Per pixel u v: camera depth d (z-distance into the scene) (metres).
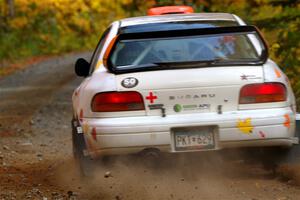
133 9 135.75
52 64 104.25
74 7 159.50
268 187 19.05
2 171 23.70
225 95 18.59
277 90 18.67
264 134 18.47
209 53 19.53
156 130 18.31
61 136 33.88
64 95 55.16
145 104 18.55
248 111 18.58
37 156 27.70
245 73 18.72
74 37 156.50
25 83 70.75
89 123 18.81
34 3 153.12
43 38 145.12
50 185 20.94
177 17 22.09
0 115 42.81
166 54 19.55
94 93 18.86
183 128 18.42
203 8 40.59
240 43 19.80
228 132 18.38
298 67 31.23
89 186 19.97
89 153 19.12
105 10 164.75
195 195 18.34
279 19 34.09
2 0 148.00
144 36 19.78
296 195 18.00
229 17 21.94
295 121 19.11
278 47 32.25
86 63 22.72
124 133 18.34
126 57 19.61
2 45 127.19
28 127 36.97
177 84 18.53
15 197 19.09
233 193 18.47
